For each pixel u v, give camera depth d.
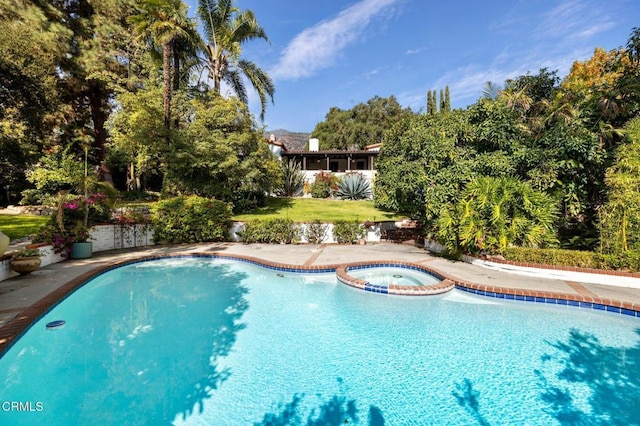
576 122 8.61
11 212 16.70
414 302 6.91
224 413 3.47
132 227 12.27
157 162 19.31
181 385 3.98
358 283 7.68
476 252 9.47
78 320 5.97
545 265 7.88
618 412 3.51
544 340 5.21
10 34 14.76
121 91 18.88
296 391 3.89
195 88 21.23
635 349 4.89
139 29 16.14
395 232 15.04
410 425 3.32
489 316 6.17
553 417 3.43
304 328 5.67
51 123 18.97
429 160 9.96
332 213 18.20
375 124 49.97
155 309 6.55
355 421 3.38
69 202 10.32
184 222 12.88
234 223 13.83
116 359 4.59
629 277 7.07
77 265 8.95
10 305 5.62
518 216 8.72
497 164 9.01
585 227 9.71
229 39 20.36
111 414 3.43
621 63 10.66
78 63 19.08
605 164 8.47
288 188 25.25
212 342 5.14
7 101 15.54
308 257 10.45
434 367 4.44
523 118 10.84
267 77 22.70
